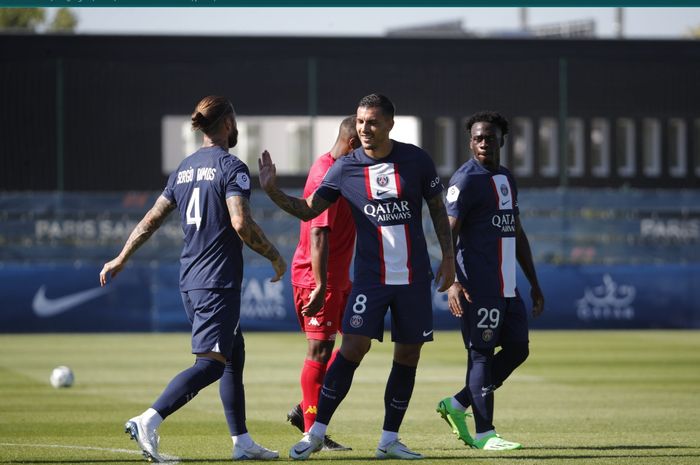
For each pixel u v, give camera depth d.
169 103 90.31
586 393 41.44
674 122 98.00
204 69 90.81
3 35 87.25
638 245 84.38
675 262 84.00
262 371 49.62
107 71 89.31
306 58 91.38
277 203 24.50
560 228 83.50
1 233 78.50
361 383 44.94
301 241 28.64
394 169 24.59
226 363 24.83
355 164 24.77
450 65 92.62
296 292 28.69
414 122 92.12
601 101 96.44
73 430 30.97
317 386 27.97
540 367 51.78
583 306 77.31
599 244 83.88
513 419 33.84
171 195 24.78
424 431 31.33
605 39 96.06
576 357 56.97
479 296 26.69
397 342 25.00
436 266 75.56
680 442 28.44
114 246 79.38
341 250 27.95
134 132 89.62
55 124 88.00
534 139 94.88
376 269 24.69
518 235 28.67
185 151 90.69
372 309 24.66
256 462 24.44
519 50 93.56
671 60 97.50
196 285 23.75
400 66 91.94
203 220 23.89
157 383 44.56
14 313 72.69
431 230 54.97
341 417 34.78
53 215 78.88
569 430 31.25
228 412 24.84
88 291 73.50
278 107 91.25
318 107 91.44
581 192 83.50
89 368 50.78
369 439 29.72
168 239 79.44
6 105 87.56
